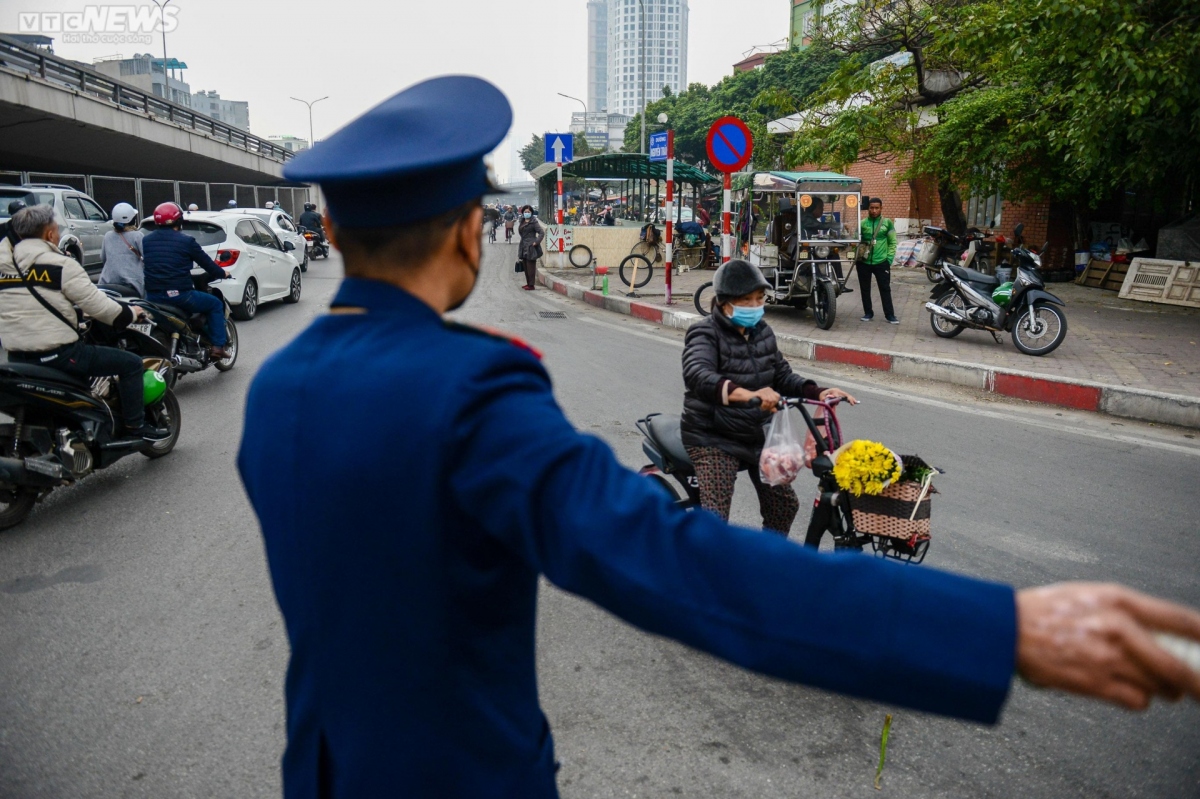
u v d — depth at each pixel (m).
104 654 3.59
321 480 1.04
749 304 3.70
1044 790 2.81
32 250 5.11
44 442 5.11
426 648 1.03
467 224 1.13
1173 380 8.06
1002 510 5.17
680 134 48.69
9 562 4.49
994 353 9.62
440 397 0.99
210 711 3.20
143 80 97.19
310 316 13.53
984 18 11.77
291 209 47.22
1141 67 9.58
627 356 10.05
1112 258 15.62
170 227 7.88
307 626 1.10
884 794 2.79
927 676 0.78
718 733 3.11
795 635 0.82
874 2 15.38
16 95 23.41
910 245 20.75
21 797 2.73
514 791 1.09
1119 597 0.75
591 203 44.78
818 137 16.77
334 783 1.13
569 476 0.93
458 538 1.00
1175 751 3.00
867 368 9.56
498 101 1.11
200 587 4.21
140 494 5.50
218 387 8.48
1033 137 14.56
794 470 3.60
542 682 3.43
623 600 0.88
